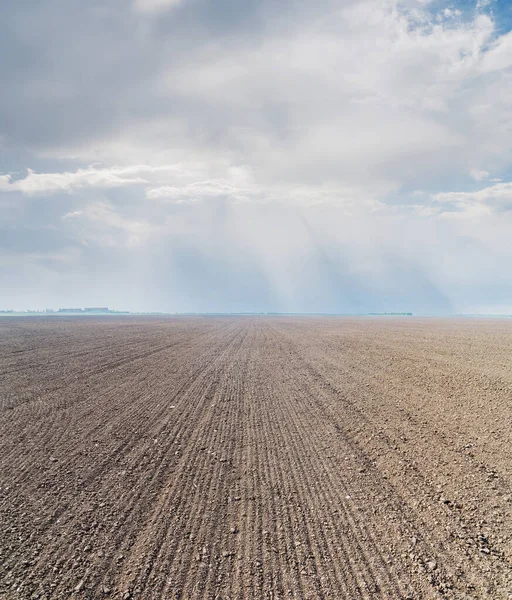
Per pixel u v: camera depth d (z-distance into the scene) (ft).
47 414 27.02
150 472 18.62
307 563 12.29
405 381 38.75
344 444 22.33
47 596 10.83
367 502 15.96
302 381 39.58
